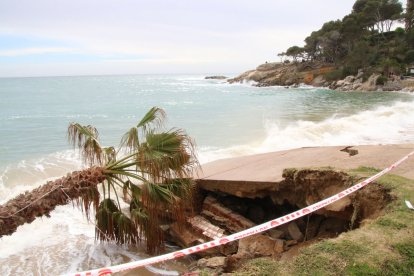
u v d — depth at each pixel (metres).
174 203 6.54
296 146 14.59
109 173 6.58
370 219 4.99
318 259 3.62
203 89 69.19
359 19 77.44
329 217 6.38
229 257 5.64
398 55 68.06
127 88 75.06
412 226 4.22
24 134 19.45
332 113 25.77
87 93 57.72
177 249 7.04
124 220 6.82
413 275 3.44
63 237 7.29
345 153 9.04
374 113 22.97
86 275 2.85
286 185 6.79
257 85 81.50
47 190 5.66
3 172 11.41
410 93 49.44
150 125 6.85
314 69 82.81
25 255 6.61
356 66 67.69
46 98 46.94
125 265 3.01
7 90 67.06
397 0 77.75
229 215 7.07
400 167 7.14
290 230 6.60
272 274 3.47
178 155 6.41
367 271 3.42
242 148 14.41
